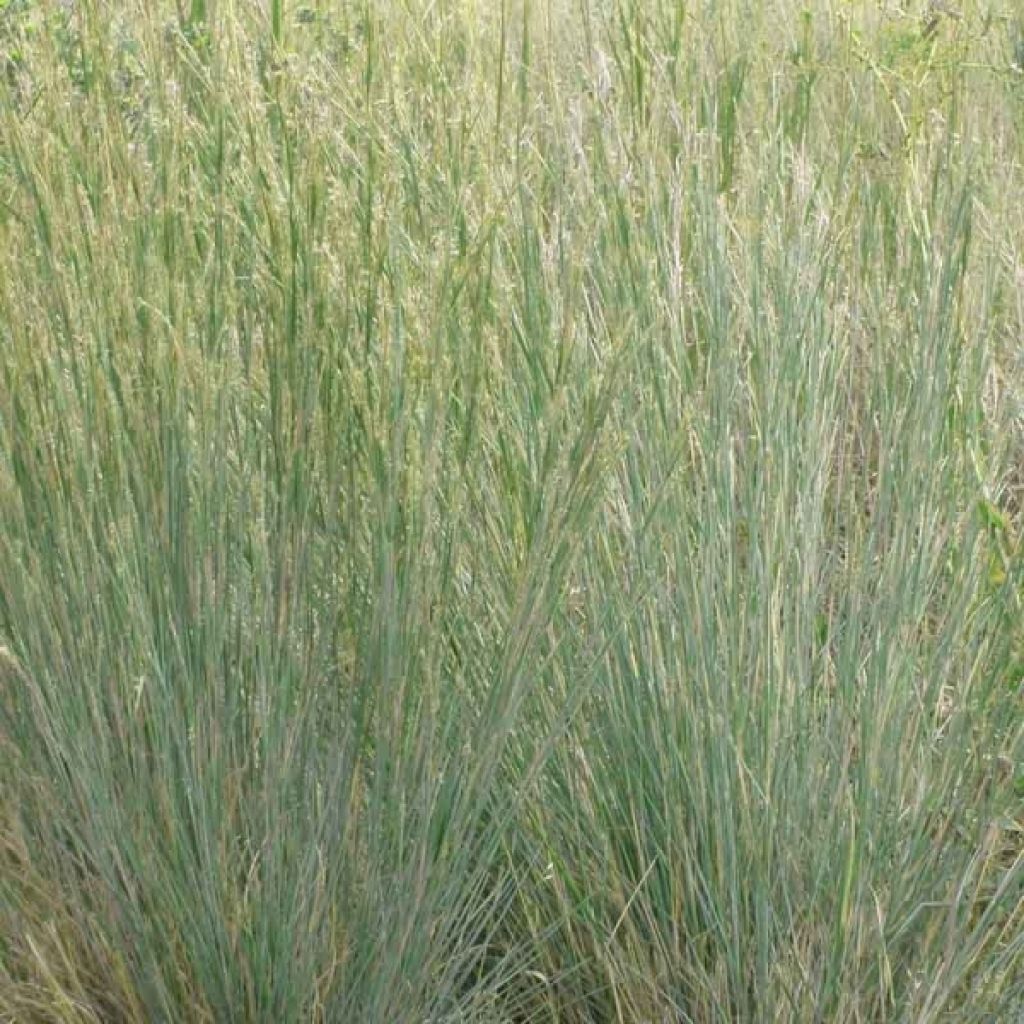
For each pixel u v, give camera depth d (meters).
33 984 2.51
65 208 2.55
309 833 2.48
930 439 2.84
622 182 2.99
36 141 2.62
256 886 2.48
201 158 2.71
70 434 2.48
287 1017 2.50
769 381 2.79
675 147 3.40
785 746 2.69
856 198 3.39
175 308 2.47
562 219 2.99
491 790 2.72
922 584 2.81
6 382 2.50
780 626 2.76
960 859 2.72
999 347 3.66
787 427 2.78
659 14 3.94
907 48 4.22
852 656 2.73
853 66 4.21
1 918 2.55
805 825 2.70
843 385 3.10
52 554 2.50
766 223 2.97
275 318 2.49
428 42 3.39
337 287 2.57
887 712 2.70
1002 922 2.81
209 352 2.48
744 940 2.67
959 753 2.78
